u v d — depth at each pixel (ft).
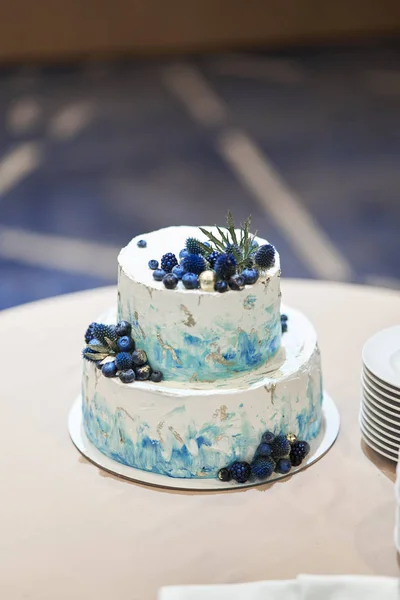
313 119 27.02
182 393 6.97
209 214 21.13
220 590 5.81
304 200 21.75
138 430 7.19
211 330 6.97
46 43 32.53
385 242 19.54
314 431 7.71
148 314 7.06
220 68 32.01
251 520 6.80
